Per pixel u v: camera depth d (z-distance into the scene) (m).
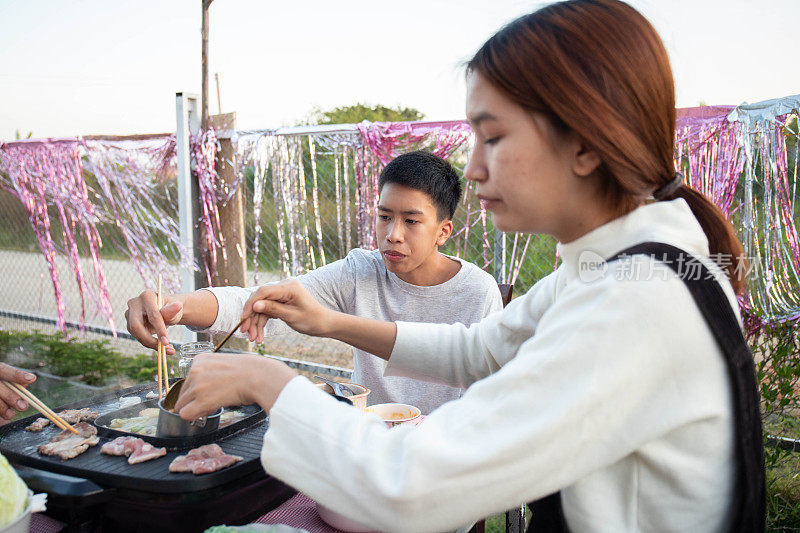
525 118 0.78
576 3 0.80
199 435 1.19
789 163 2.31
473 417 0.74
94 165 3.95
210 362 0.94
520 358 0.77
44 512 1.08
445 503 0.72
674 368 0.73
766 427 2.71
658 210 0.84
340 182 3.23
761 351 2.49
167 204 3.79
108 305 4.39
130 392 1.56
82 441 1.20
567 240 0.90
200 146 3.51
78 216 4.15
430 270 1.93
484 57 0.81
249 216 3.61
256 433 1.27
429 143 2.93
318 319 1.31
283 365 0.91
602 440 0.72
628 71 0.76
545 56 0.75
